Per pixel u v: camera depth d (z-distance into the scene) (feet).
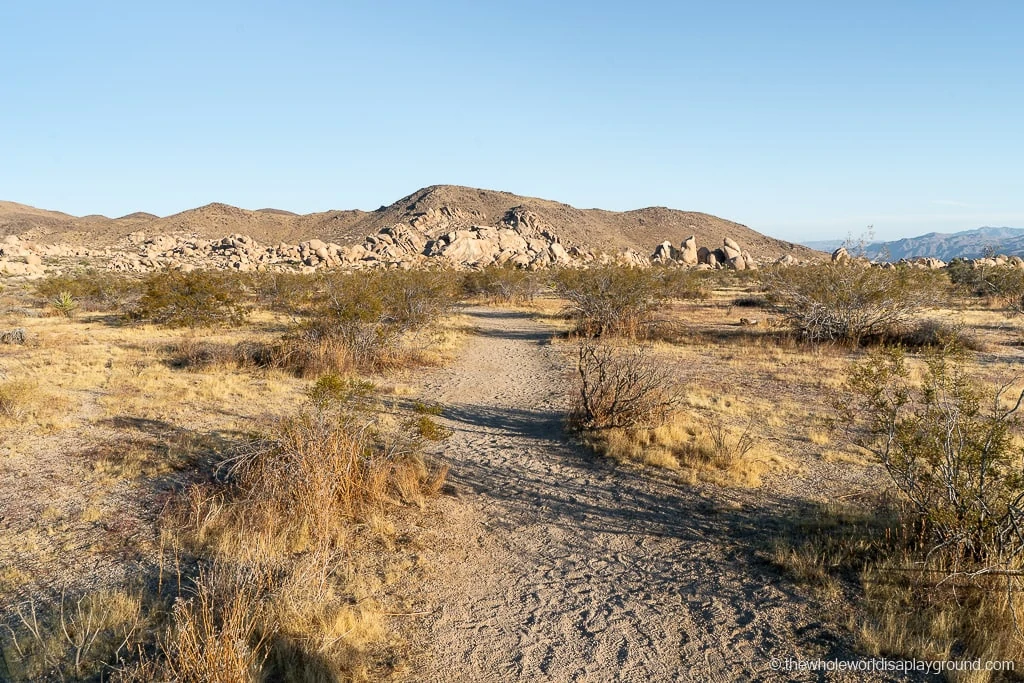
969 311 80.89
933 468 16.38
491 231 296.30
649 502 21.77
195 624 12.31
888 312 57.72
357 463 21.34
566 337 66.74
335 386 23.81
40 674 12.09
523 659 13.12
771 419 31.53
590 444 28.12
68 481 22.38
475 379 44.50
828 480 23.30
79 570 16.30
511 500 22.09
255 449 22.13
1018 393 34.47
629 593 15.90
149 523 19.02
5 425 28.66
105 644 12.88
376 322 52.16
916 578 15.03
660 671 12.73
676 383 37.32
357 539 18.42
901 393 18.38
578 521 20.36
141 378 39.99
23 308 87.97
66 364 44.45
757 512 20.59
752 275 164.66
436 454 26.96
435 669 12.70
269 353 47.70
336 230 417.69
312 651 12.51
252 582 14.23
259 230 410.72
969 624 13.38
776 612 14.73
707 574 16.72
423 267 128.57
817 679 12.23
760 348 56.49
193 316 71.26
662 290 93.66
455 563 17.40
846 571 16.29
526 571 17.10
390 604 15.03
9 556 17.04
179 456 24.93
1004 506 15.66
